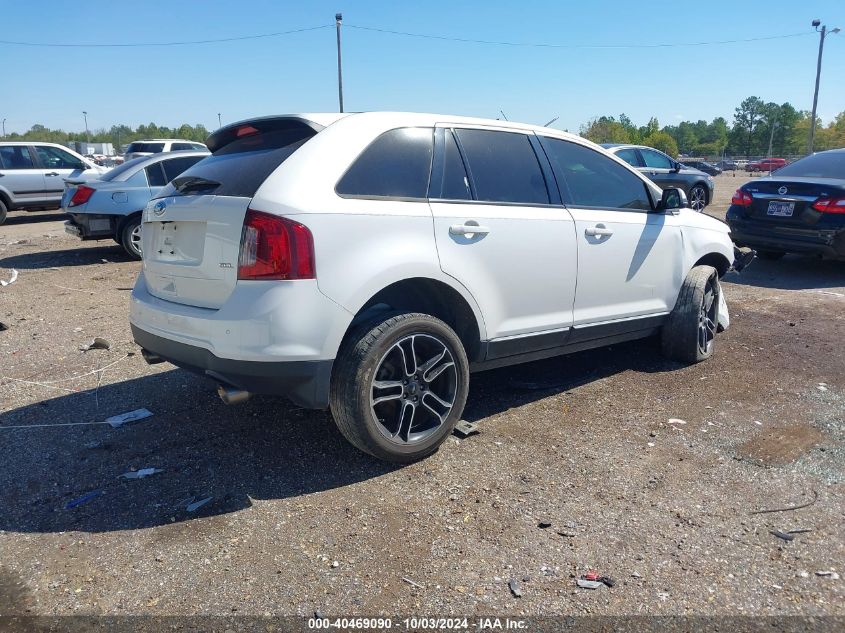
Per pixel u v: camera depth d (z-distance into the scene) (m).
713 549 2.88
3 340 6.09
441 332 3.61
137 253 10.12
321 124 3.52
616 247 4.60
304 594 2.62
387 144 3.62
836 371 5.12
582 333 4.52
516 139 4.25
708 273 5.24
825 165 9.23
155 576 2.74
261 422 4.19
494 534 3.01
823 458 3.70
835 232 8.34
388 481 3.47
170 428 4.12
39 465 3.67
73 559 2.85
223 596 2.61
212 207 3.34
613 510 3.19
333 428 4.09
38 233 13.82
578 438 3.97
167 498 3.32
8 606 2.57
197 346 3.33
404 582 2.69
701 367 5.24
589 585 2.66
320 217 3.22
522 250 4.02
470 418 4.27
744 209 9.22
